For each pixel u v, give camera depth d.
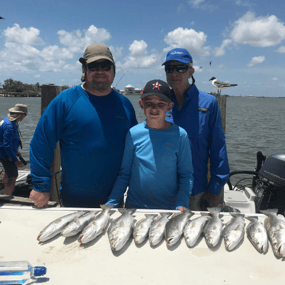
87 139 2.12
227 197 3.74
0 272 1.17
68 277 1.21
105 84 2.09
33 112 40.03
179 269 1.28
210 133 2.54
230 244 1.44
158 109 2.00
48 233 1.50
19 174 6.16
